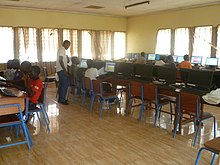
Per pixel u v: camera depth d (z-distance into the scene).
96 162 2.90
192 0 7.34
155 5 8.22
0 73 5.57
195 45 8.46
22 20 8.62
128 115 4.87
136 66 5.35
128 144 3.44
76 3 7.84
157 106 4.17
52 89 7.69
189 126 4.23
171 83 4.56
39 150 3.23
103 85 5.58
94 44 10.43
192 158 3.01
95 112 5.07
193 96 3.39
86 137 3.69
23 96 3.11
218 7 7.63
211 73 3.92
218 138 2.39
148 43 10.34
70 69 6.39
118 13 10.22
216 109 5.42
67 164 2.85
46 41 9.16
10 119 3.10
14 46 8.57
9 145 3.10
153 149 3.28
